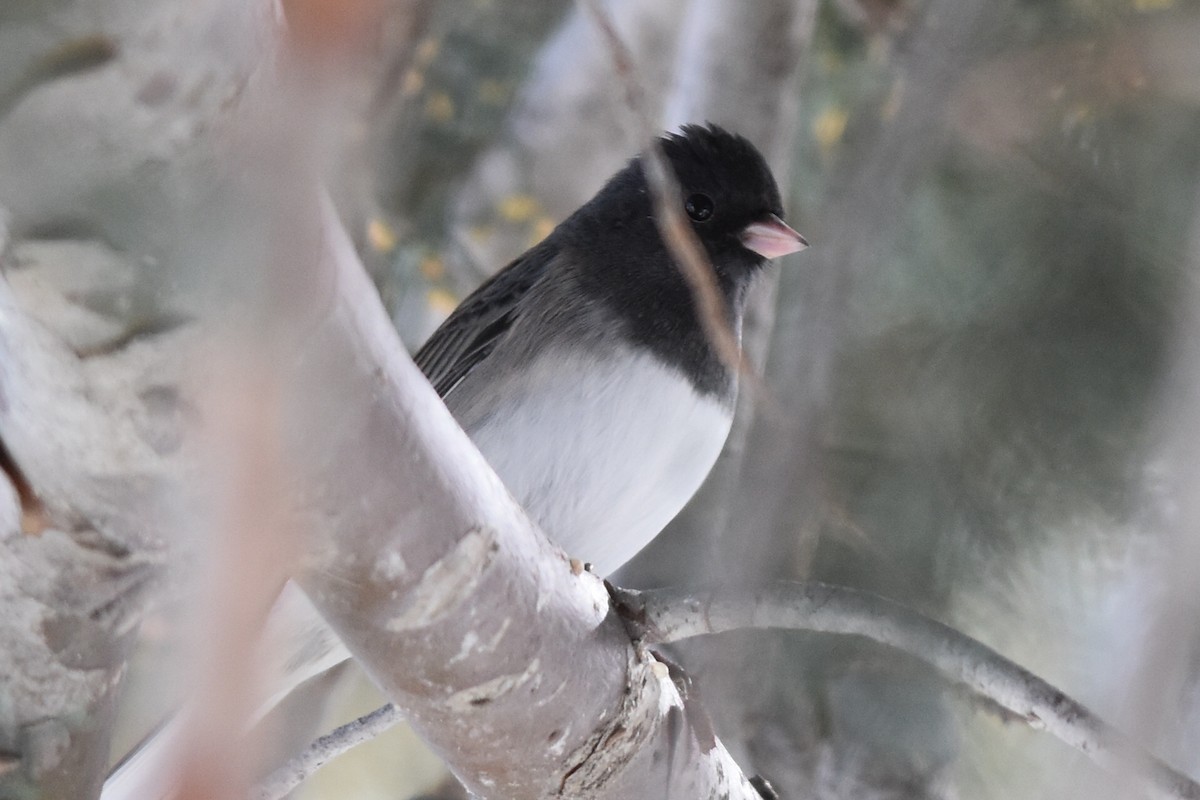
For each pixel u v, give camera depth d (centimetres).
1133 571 758
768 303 881
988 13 855
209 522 222
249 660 209
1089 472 838
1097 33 870
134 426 338
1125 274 855
